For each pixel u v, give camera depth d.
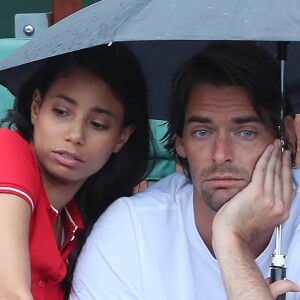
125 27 6.32
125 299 7.82
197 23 6.17
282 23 6.12
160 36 6.06
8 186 7.21
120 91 8.02
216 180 7.52
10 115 8.41
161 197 8.36
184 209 8.14
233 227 7.28
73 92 7.78
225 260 7.12
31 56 7.25
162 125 10.37
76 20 7.59
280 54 7.51
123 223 8.11
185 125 7.78
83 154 7.88
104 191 8.73
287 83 8.95
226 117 7.45
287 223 8.00
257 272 7.05
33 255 7.55
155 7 6.55
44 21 13.95
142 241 7.98
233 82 7.46
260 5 6.35
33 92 8.34
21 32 13.97
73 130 7.79
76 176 7.96
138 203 8.26
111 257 7.95
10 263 6.80
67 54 7.88
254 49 7.70
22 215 7.15
